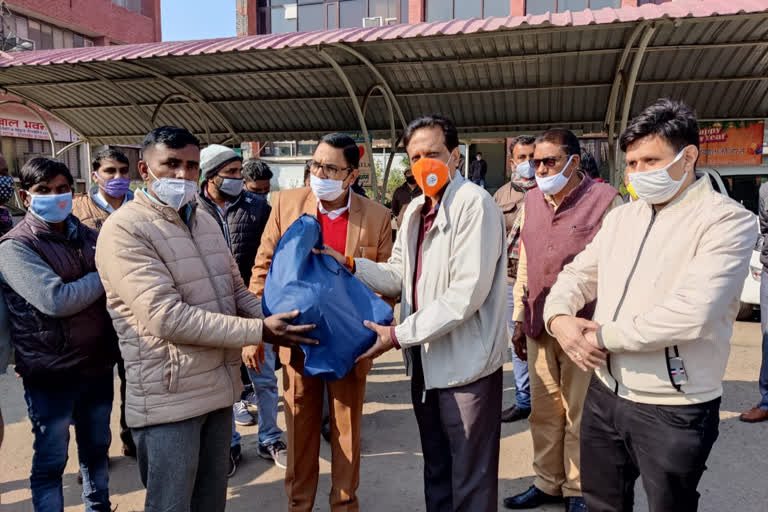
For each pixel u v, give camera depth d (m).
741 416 3.84
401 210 6.05
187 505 2.04
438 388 2.21
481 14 15.92
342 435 2.52
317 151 2.54
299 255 2.17
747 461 3.29
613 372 1.81
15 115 18.98
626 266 1.82
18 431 3.92
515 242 3.97
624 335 1.67
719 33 6.31
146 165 2.01
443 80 8.09
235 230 3.64
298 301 2.11
